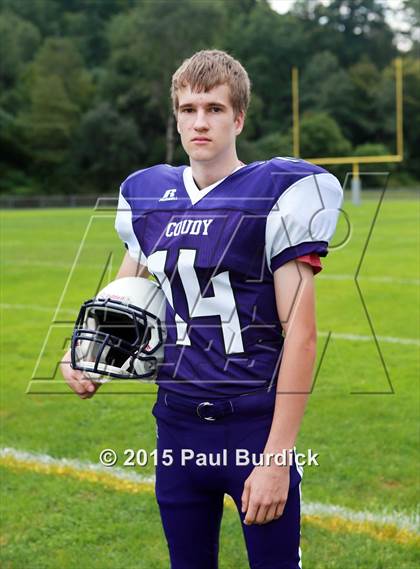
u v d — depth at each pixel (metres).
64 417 3.68
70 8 53.44
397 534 2.47
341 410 3.71
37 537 2.50
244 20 45.31
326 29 46.28
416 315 5.97
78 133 38.09
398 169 38.62
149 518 2.63
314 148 34.09
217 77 1.47
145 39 37.38
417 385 4.11
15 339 5.37
